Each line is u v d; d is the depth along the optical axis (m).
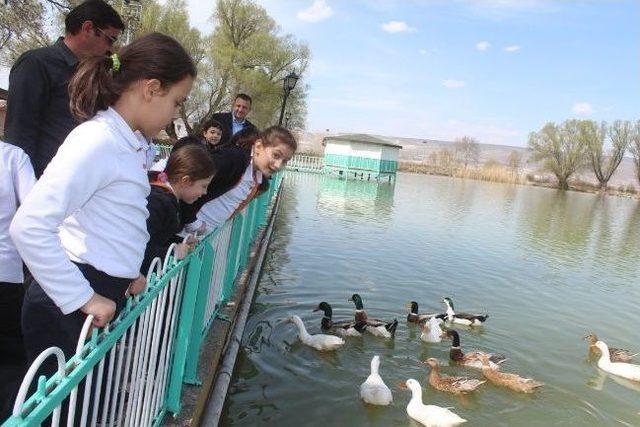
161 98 2.53
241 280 8.64
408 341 9.08
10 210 3.10
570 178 85.62
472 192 51.00
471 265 15.77
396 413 6.62
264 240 12.87
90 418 2.90
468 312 11.19
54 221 2.17
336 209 26.48
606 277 16.59
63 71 3.87
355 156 55.59
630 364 8.63
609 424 6.93
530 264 17.14
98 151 2.31
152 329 3.29
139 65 2.46
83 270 2.48
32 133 3.70
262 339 8.32
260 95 45.38
